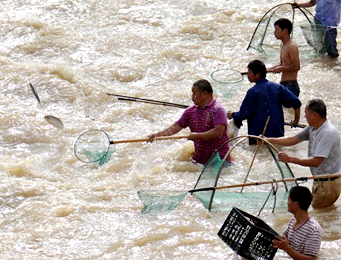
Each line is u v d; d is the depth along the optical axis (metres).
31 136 31.59
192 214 25.09
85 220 24.80
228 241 22.20
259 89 29.56
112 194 26.62
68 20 46.06
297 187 21.39
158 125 33.03
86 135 28.75
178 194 25.70
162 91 36.56
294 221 21.75
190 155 29.64
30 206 25.53
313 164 24.30
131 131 32.28
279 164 24.91
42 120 33.09
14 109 34.12
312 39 39.66
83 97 35.59
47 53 41.19
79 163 29.20
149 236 23.58
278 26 33.41
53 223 24.58
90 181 27.80
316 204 25.39
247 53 41.50
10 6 48.47
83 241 23.48
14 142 31.17
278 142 25.86
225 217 24.89
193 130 28.25
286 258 22.33
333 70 38.81
